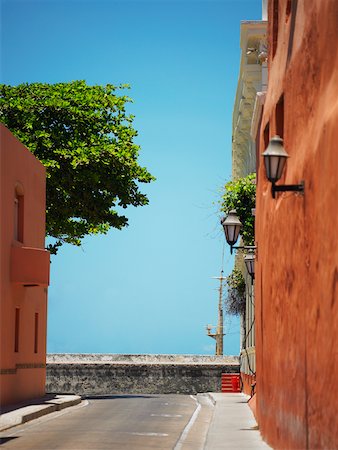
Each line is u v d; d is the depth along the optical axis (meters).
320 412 11.52
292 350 14.12
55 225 40.44
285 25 15.31
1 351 26.56
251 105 38.84
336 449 10.52
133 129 39.94
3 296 26.95
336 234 10.55
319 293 11.57
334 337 10.67
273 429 16.92
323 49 11.47
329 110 11.03
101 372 53.41
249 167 42.22
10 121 39.62
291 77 14.27
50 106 39.28
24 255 28.12
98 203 39.47
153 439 18.84
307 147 12.52
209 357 54.50
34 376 31.38
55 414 25.75
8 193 27.64
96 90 40.75
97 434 19.48
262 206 19.75
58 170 38.69
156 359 54.66
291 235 14.20
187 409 30.12
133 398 37.72
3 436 19.16
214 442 18.30
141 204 40.16
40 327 32.53
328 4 11.20
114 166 38.72
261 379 20.12
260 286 20.53
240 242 41.19
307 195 12.49
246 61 37.41
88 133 39.28
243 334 44.56
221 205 33.88
